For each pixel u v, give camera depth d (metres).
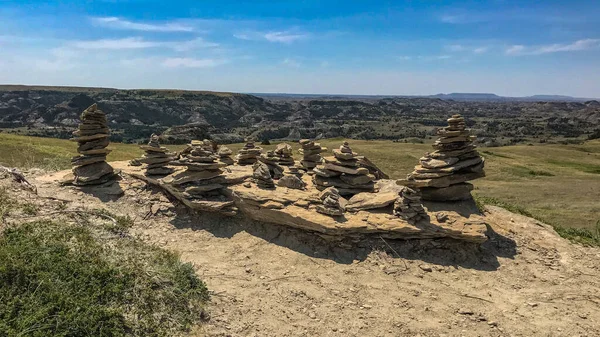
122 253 10.67
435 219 13.18
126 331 8.01
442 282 11.66
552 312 10.57
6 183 13.84
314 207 13.59
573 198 33.78
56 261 9.19
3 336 6.98
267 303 10.12
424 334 9.42
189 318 8.89
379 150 57.22
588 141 107.50
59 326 7.48
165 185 15.53
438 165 14.12
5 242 9.52
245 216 14.32
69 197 15.20
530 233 14.81
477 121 181.50
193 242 13.37
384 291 11.05
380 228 12.76
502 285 11.74
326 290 10.91
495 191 37.50
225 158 19.70
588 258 13.68
